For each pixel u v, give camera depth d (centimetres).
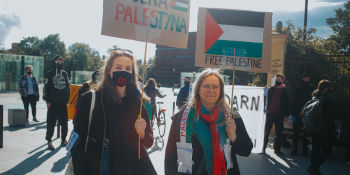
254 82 959
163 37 254
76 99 636
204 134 208
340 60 805
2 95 2045
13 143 612
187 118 213
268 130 631
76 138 200
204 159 205
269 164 543
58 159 505
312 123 463
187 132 211
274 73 850
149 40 247
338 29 1487
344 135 578
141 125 204
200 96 220
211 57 299
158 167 491
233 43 299
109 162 204
